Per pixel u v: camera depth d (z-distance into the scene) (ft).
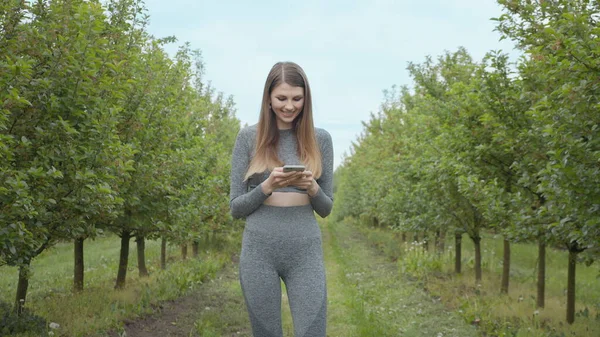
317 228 7.99
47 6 18.35
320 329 7.48
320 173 7.99
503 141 23.79
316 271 7.71
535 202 24.66
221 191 45.37
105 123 18.80
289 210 7.80
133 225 28.66
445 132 29.96
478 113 26.61
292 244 7.65
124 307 24.70
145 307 25.82
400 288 36.78
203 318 24.82
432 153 37.27
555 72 15.43
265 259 7.66
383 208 61.26
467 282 39.17
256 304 7.64
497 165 26.96
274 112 7.99
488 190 24.08
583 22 15.17
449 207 37.91
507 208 24.17
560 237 21.01
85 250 67.67
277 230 7.66
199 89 55.36
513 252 61.57
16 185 14.46
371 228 106.52
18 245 16.72
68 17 17.76
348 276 42.57
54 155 17.71
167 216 28.89
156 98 27.53
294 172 7.17
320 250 7.95
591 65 13.93
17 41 16.25
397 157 53.72
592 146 15.49
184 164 31.07
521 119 23.50
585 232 16.06
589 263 22.50
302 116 7.98
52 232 19.15
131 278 40.40
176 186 31.07
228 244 69.72
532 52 19.52
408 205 47.32
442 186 34.91
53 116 18.07
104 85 19.70
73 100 18.03
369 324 23.30
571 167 15.31
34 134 17.58
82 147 18.03
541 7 19.07
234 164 8.13
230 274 45.57
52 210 18.58
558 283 42.01
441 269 46.42
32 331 18.58
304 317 7.46
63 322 21.38
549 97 16.20
